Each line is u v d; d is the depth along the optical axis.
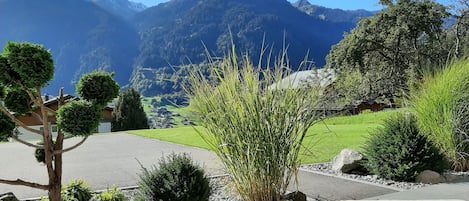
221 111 3.62
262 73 3.70
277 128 3.61
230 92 3.63
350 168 5.46
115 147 10.21
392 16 24.89
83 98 2.83
